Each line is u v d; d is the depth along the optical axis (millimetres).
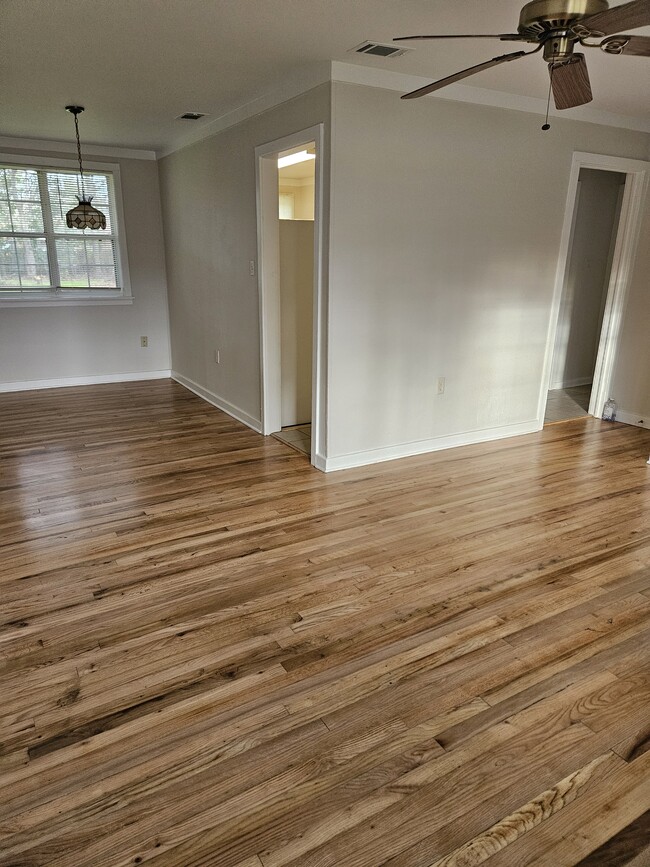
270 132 3953
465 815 1521
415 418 4234
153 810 1528
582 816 1522
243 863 1396
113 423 5035
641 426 5117
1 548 2889
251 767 1659
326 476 3869
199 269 5582
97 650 2152
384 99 3434
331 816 1517
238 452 4316
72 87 3779
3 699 1910
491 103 3828
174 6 2520
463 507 3410
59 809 1528
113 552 2859
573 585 2602
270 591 2539
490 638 2232
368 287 3721
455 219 3930
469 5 2475
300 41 2918
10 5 2508
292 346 4855
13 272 5930
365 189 3518
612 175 6133
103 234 6262
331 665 2080
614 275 5082
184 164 5520
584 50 2916
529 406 4840
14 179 5730
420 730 1793
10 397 5895
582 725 1819
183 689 1961
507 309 4398
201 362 5887
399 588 2568
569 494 3615
